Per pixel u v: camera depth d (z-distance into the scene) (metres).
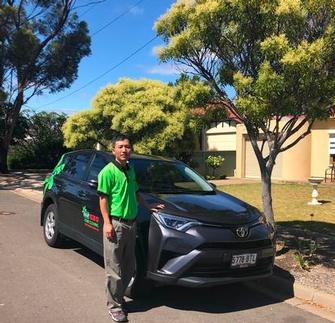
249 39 7.71
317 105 7.51
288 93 7.25
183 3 8.09
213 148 29.83
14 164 36.00
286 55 6.77
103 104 21.25
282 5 7.06
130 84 21.27
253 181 24.75
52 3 28.47
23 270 7.49
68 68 30.12
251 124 8.12
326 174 23.78
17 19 27.84
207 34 7.72
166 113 20.02
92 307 5.96
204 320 5.75
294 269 7.55
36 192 19.31
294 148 24.42
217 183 23.28
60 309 5.86
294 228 11.28
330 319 6.00
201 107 8.31
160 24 8.30
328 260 8.14
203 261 5.85
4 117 32.25
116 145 5.59
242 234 6.10
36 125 36.78
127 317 5.73
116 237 5.54
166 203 6.36
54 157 37.19
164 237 5.91
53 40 29.67
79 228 7.82
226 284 6.55
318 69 7.13
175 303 6.29
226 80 8.01
